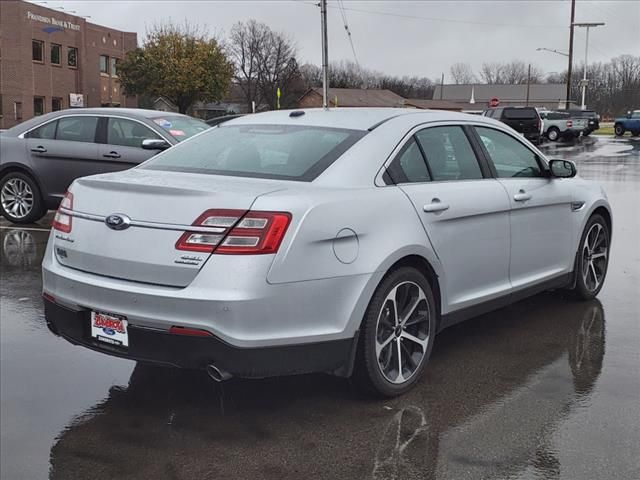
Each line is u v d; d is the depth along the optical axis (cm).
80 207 398
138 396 421
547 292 652
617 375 449
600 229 622
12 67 4409
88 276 383
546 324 557
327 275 369
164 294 351
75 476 332
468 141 495
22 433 375
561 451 348
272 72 7875
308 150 424
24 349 500
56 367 466
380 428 375
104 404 410
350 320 379
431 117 475
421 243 417
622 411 394
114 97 5516
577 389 426
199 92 5381
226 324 344
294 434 370
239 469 335
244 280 345
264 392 424
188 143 483
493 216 482
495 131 526
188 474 332
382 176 418
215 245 349
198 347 348
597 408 398
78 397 420
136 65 5291
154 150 949
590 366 465
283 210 356
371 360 393
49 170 993
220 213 352
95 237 383
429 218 427
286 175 405
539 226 535
